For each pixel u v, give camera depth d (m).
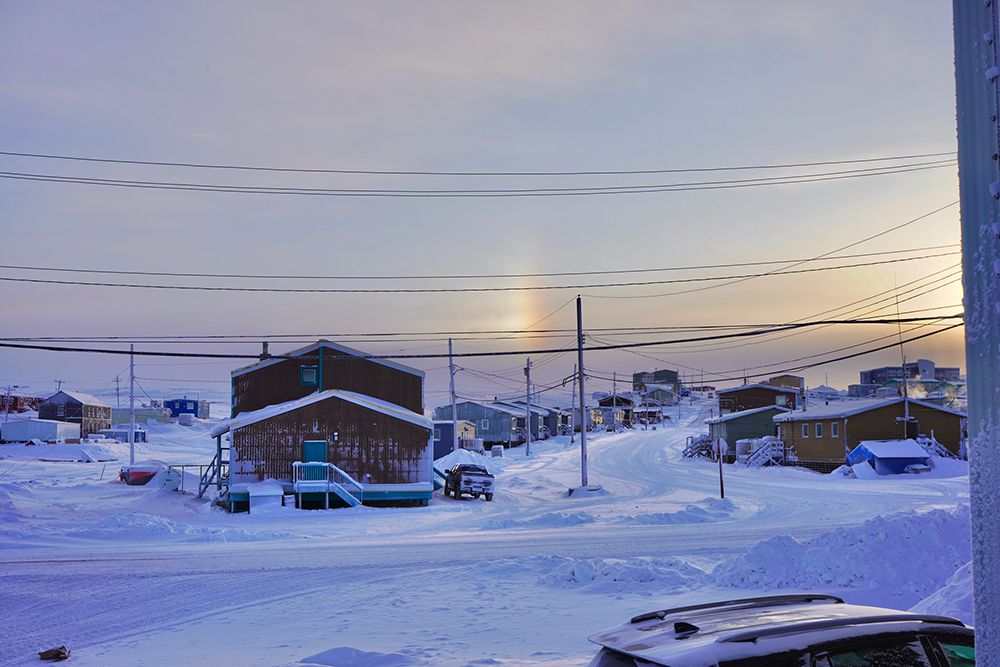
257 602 14.78
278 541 25.44
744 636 4.20
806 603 5.51
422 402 46.44
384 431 40.41
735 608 5.33
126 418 131.75
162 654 10.84
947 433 59.00
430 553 21.52
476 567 17.81
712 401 178.38
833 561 14.24
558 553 21.20
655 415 148.75
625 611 12.84
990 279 2.66
